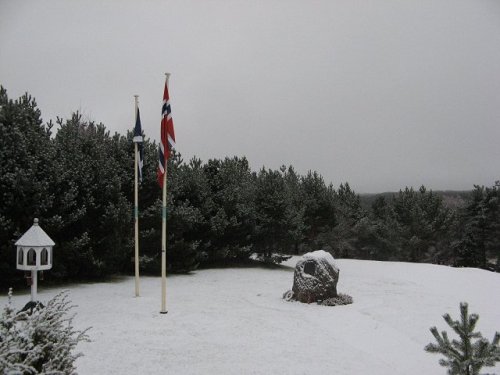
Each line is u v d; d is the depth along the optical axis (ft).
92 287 54.49
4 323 14.03
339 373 23.59
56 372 13.20
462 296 50.57
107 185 58.44
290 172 139.33
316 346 28.78
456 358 17.52
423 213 136.36
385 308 42.52
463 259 137.39
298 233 86.17
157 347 27.71
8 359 12.74
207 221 78.54
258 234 84.99
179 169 78.64
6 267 48.57
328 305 43.29
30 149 52.47
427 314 39.70
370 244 137.08
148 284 58.23
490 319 37.45
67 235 57.00
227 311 39.86
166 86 40.50
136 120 46.85
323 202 126.62
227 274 72.02
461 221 150.82
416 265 88.17
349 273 73.97
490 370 23.29
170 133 40.32
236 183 85.76
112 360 24.95
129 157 67.46
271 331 32.63
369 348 28.60
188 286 56.80
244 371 23.56
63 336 15.29
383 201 164.14
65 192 53.52
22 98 55.47
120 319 35.68
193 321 35.37
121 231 60.03
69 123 62.08
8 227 47.09
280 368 24.17
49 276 58.59
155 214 65.41
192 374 22.99
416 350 28.30
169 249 69.92
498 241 138.72
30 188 48.80
